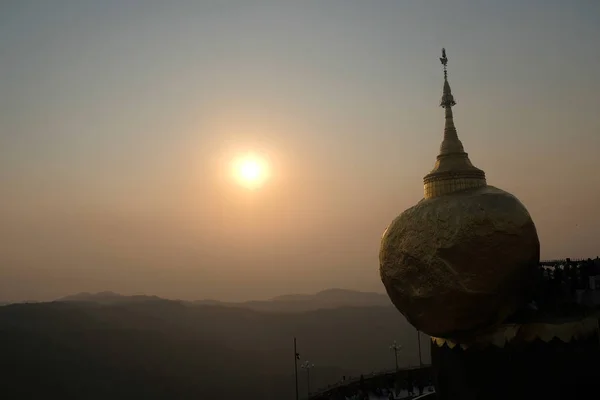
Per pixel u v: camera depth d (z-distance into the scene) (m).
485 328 26.66
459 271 25.45
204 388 134.25
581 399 24.69
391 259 27.67
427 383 52.22
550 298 27.84
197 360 151.00
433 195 28.72
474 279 25.31
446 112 30.95
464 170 28.56
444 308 25.95
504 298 25.91
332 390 52.34
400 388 51.19
